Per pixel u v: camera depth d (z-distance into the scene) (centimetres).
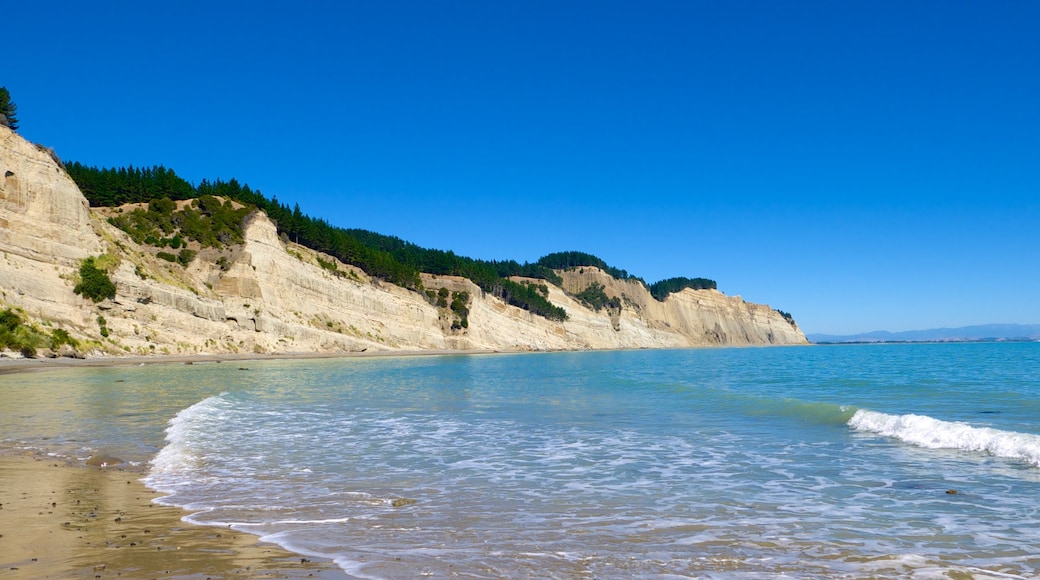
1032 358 7962
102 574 675
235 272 8638
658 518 955
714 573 710
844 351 14825
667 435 1822
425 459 1466
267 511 982
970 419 2038
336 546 796
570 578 687
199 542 805
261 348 8306
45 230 6188
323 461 1434
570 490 1153
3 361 5012
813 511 996
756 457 1472
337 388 3678
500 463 1415
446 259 15700
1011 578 702
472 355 11431
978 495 1094
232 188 10975
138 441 1658
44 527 870
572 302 18975
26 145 6253
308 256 10712
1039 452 1359
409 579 676
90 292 6322
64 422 2014
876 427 1889
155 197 9456
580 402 2831
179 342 7219
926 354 10650
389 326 11331
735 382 4169
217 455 1504
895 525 914
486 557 757
